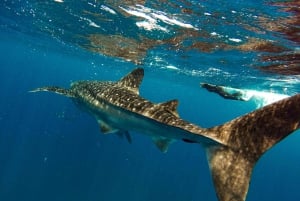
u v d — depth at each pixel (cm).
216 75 2509
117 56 2794
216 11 1119
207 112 10225
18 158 3875
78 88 866
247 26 1209
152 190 4078
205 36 1502
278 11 976
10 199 3150
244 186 423
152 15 1371
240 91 1177
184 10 1193
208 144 471
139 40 1933
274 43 1363
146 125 555
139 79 689
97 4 1404
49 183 3553
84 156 4003
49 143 4253
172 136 518
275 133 430
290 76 1952
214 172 446
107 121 667
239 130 454
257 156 434
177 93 5928
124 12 1426
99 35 2067
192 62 2231
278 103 439
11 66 9050
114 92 672
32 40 3244
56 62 5275
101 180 3844
